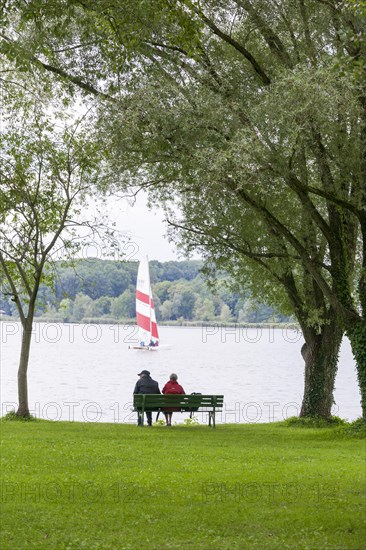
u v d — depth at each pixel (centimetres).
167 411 3888
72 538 1484
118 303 17550
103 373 12662
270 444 3097
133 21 2177
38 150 4191
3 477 2134
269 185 3130
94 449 2747
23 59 2180
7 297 4409
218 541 1468
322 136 3188
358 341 3581
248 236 4103
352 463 2491
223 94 3219
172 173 3478
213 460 2520
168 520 1647
